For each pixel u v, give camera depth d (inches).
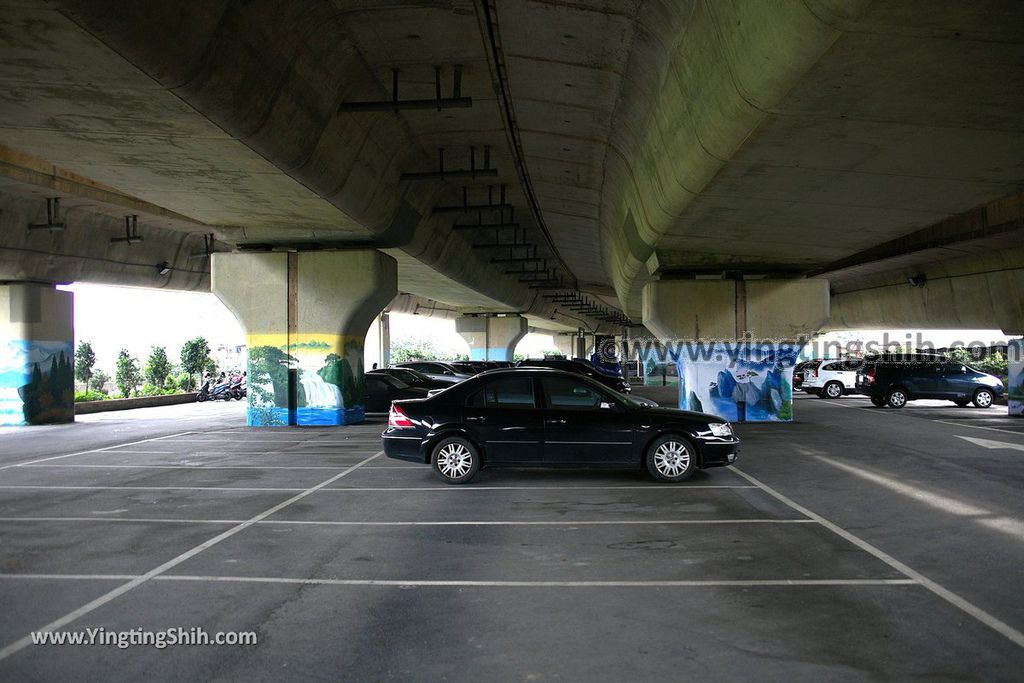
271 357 748.0
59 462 502.6
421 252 877.8
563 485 395.9
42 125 389.7
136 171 485.7
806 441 593.9
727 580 229.8
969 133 320.2
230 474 442.0
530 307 2018.9
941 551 261.7
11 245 773.3
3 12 263.1
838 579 229.8
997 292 943.7
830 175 395.9
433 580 231.8
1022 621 192.1
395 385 885.2
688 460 399.9
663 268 745.0
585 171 668.1
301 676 161.5
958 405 1092.5
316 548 269.7
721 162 376.5
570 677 160.2
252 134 399.2
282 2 343.3
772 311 750.5
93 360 1389.0
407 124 571.5
